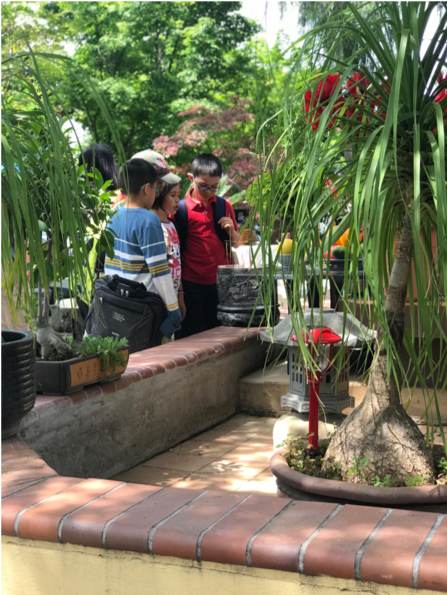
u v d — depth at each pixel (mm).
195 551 1540
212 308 4898
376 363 2049
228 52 26172
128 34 25328
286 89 1692
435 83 1832
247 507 1733
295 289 1782
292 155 1876
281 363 4617
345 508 1717
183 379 3518
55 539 1657
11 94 2082
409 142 1771
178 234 4766
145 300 3787
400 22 1715
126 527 1611
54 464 2586
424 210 1862
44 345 2742
